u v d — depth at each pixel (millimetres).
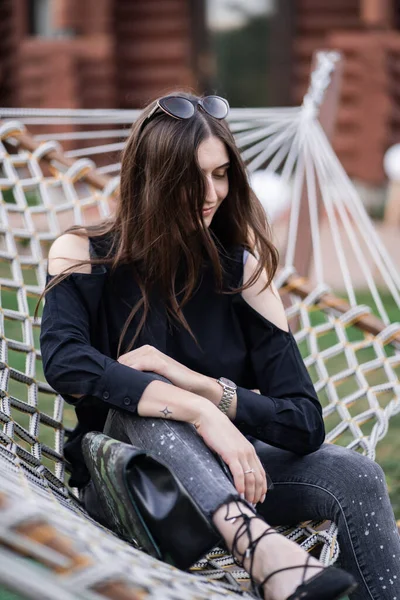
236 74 9180
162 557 1510
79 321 1801
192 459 1579
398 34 8398
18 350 2062
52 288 1836
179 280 1879
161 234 1795
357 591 1719
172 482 1499
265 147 3365
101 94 8695
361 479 1746
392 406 2244
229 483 1564
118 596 1024
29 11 8750
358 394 2287
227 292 1881
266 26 9039
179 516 1478
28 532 1022
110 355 1872
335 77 3391
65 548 1029
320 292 2580
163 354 1791
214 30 9125
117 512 1586
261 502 1743
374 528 1718
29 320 2191
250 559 1485
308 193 3121
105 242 1894
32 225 2479
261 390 1925
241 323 1927
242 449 1636
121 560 1157
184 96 1812
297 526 1836
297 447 1803
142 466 1547
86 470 1860
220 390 1767
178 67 9227
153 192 1774
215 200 1810
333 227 2961
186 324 1836
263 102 9195
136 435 1660
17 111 2855
